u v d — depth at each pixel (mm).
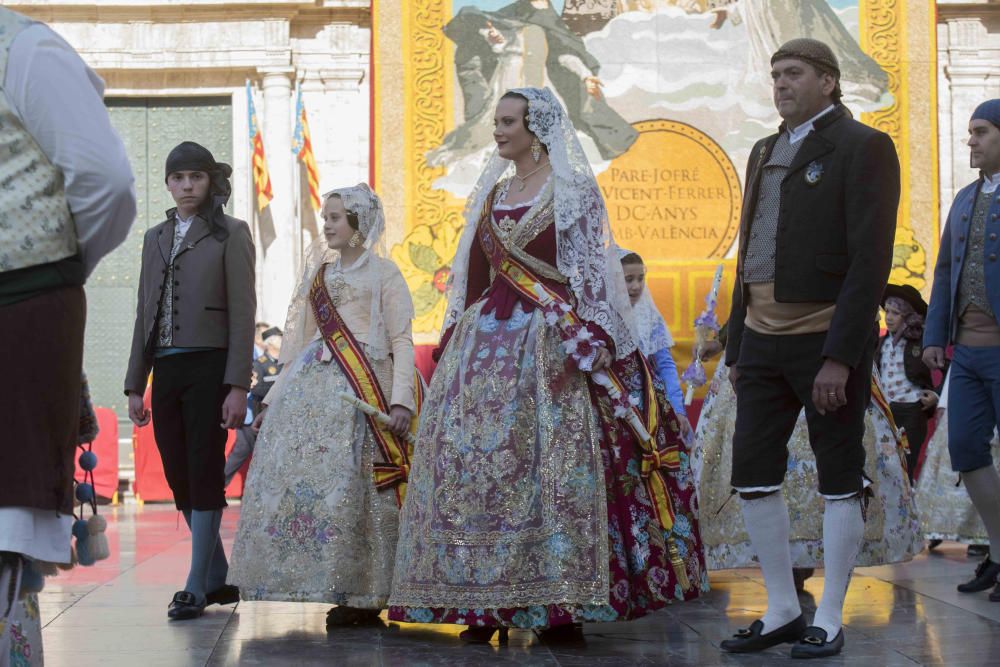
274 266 14336
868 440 5473
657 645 4148
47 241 2430
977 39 14555
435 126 12789
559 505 4121
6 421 2369
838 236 3932
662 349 5836
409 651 4074
